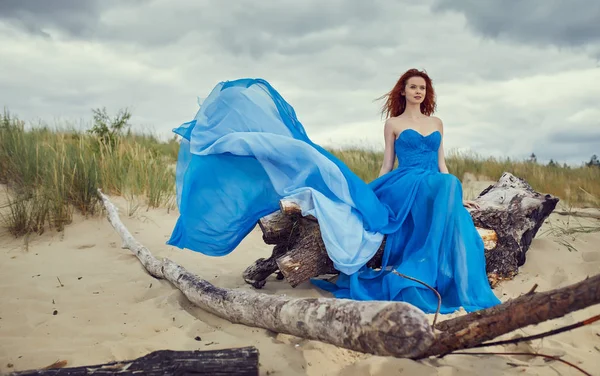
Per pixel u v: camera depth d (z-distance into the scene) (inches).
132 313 146.8
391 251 170.7
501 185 207.0
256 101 168.2
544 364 116.7
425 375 106.8
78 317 142.3
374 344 97.0
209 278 191.8
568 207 314.0
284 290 173.8
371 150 501.7
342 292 167.0
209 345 123.8
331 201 161.2
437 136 186.5
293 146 159.3
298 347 123.0
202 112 167.9
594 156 494.0
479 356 119.7
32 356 116.2
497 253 184.4
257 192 161.5
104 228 241.3
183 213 161.6
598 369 113.8
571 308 90.5
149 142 441.7
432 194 170.4
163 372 92.3
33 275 181.5
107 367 92.6
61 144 295.9
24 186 264.1
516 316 94.3
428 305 153.5
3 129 314.5
